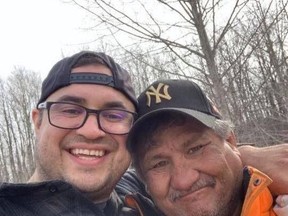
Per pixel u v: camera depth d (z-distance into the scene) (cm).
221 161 36
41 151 40
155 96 38
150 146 37
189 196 36
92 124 39
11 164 507
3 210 34
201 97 38
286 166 35
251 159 37
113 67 40
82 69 39
